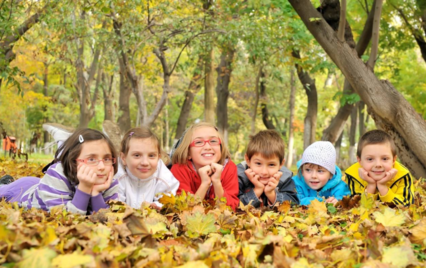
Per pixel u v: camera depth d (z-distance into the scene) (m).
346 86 12.80
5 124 37.81
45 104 30.80
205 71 17.66
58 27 12.37
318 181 4.55
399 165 4.37
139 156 3.87
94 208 3.43
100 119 36.16
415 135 7.02
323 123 37.03
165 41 13.70
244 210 3.83
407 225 3.04
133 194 3.98
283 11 11.66
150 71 14.50
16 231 1.98
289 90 31.03
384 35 14.99
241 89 27.53
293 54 15.50
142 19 12.47
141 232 2.39
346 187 4.72
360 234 2.74
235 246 2.32
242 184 4.51
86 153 3.36
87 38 14.49
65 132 5.43
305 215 3.80
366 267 1.99
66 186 3.48
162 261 2.03
